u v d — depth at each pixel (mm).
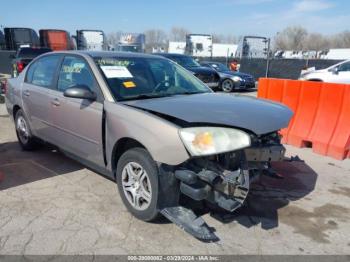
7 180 4180
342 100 5465
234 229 3217
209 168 2910
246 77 16438
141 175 3178
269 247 2963
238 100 3615
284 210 3625
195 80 4504
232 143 2811
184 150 2758
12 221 3232
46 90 4461
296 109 6098
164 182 2967
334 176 4652
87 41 28516
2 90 10375
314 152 5691
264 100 3812
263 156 3156
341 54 40875
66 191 3900
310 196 3992
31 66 5137
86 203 3617
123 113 3248
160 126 2895
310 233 3207
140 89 3734
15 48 27078
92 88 3705
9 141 5852
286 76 22141
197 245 2947
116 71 3803
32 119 4879
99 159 3684
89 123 3682
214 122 2801
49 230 3094
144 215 3178
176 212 3010
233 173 2896
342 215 3570
